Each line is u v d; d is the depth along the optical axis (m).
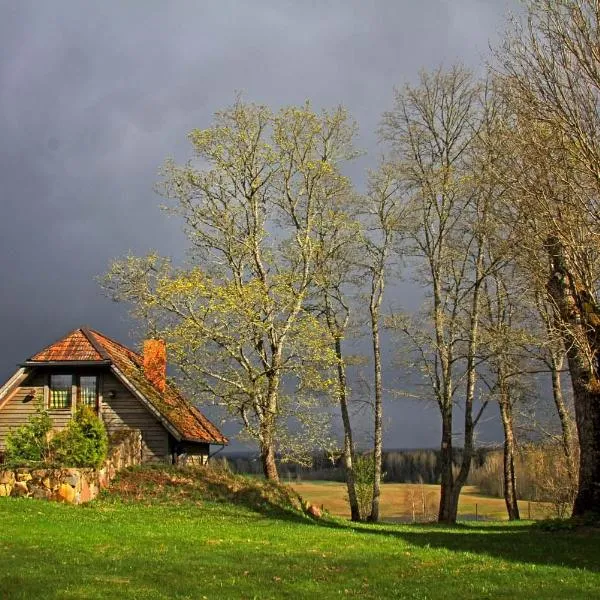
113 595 12.73
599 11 23.09
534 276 27.11
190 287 32.53
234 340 33.28
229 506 28.72
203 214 35.16
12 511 22.22
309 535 22.53
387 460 91.31
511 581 14.99
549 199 24.16
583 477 26.42
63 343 36.34
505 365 36.59
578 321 24.72
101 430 28.88
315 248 36.31
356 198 38.09
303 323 34.09
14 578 13.48
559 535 24.16
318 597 13.28
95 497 27.59
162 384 39.59
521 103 24.47
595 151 22.84
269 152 35.47
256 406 34.22
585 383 26.00
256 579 14.66
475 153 34.16
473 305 36.56
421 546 20.59
